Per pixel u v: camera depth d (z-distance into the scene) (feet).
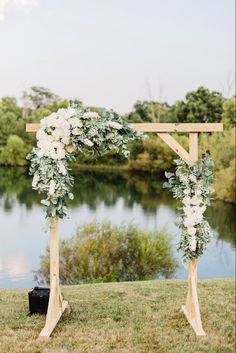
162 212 90.22
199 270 53.16
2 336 21.98
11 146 200.75
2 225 76.54
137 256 46.47
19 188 128.47
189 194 23.54
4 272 50.08
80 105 23.86
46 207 22.91
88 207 95.55
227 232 73.77
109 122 23.12
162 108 204.85
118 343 21.49
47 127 22.99
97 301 27.35
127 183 141.79
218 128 23.20
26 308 25.91
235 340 22.21
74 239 49.37
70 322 23.77
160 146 172.04
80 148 23.44
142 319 24.38
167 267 47.70
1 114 206.80
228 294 29.19
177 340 21.91
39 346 21.02
